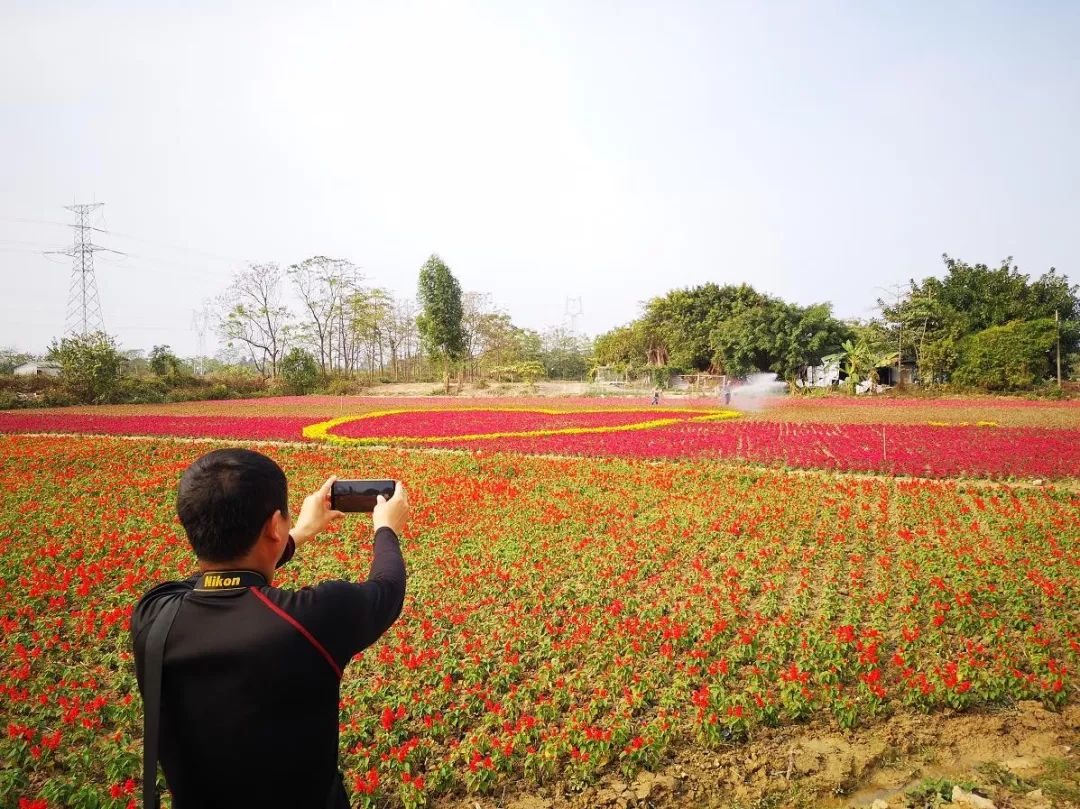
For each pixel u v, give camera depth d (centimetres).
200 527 205
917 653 725
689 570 1048
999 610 864
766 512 1348
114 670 750
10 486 1664
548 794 544
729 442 2369
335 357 8100
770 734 613
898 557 1081
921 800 510
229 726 193
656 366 6544
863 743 594
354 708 643
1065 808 486
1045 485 1627
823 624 793
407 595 938
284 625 196
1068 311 5403
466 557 1108
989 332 4834
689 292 7069
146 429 2862
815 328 5734
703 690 632
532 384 6438
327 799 210
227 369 7175
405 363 9281
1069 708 638
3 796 530
